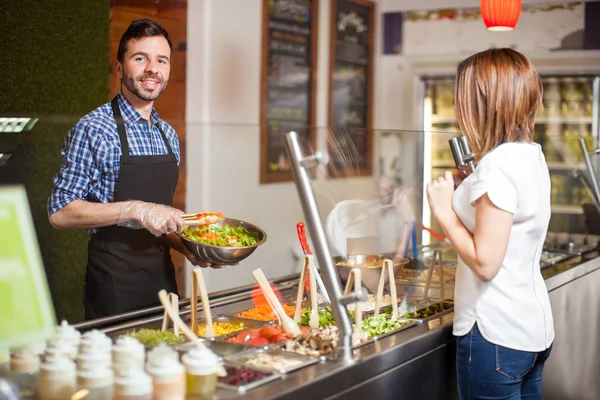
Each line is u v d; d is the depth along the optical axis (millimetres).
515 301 2254
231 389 1838
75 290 2439
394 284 2654
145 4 4602
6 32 4441
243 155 4672
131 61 2994
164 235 2838
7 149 2168
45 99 4500
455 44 6059
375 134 4102
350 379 2070
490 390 2285
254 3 5035
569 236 4168
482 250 2148
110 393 1757
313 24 5574
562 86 5812
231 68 4883
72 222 2441
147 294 2764
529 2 5820
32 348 1798
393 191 3619
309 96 5602
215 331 2408
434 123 6219
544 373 3338
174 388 1762
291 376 1957
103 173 2779
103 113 2916
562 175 4160
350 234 3377
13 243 1955
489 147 2254
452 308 2852
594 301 3855
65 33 4477
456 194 2297
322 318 2531
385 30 6293
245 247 2609
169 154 3027
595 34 5652
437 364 2520
